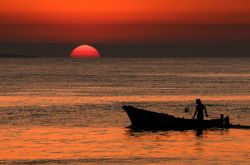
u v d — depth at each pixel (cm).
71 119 16150
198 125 14025
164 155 10375
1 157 10181
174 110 19625
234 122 16238
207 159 9969
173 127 13988
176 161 9812
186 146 11388
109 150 10900
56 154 10462
